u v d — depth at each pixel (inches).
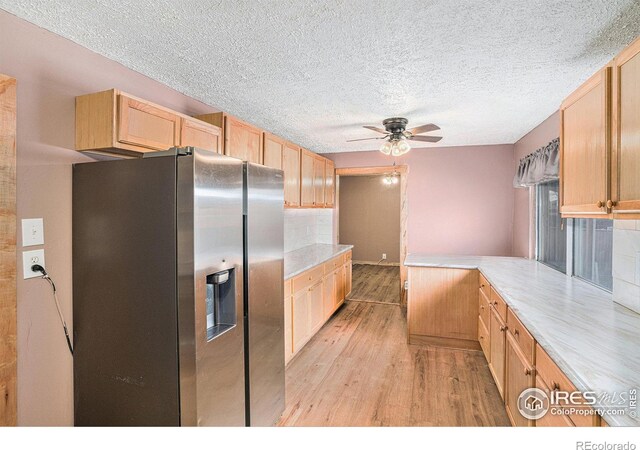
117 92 69.4
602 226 100.3
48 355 68.7
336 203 215.0
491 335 112.0
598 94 63.4
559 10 60.4
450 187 187.0
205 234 65.5
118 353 68.9
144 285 66.3
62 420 71.1
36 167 66.4
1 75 59.1
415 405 98.4
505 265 138.6
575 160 73.7
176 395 64.7
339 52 77.2
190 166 62.6
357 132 155.0
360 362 127.4
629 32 67.8
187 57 79.9
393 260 340.2
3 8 60.5
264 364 86.5
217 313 76.1
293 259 158.2
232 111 122.4
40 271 67.0
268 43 73.3
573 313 77.2
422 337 144.4
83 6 59.9
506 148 177.8
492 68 85.6
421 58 80.1
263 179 85.4
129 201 66.9
